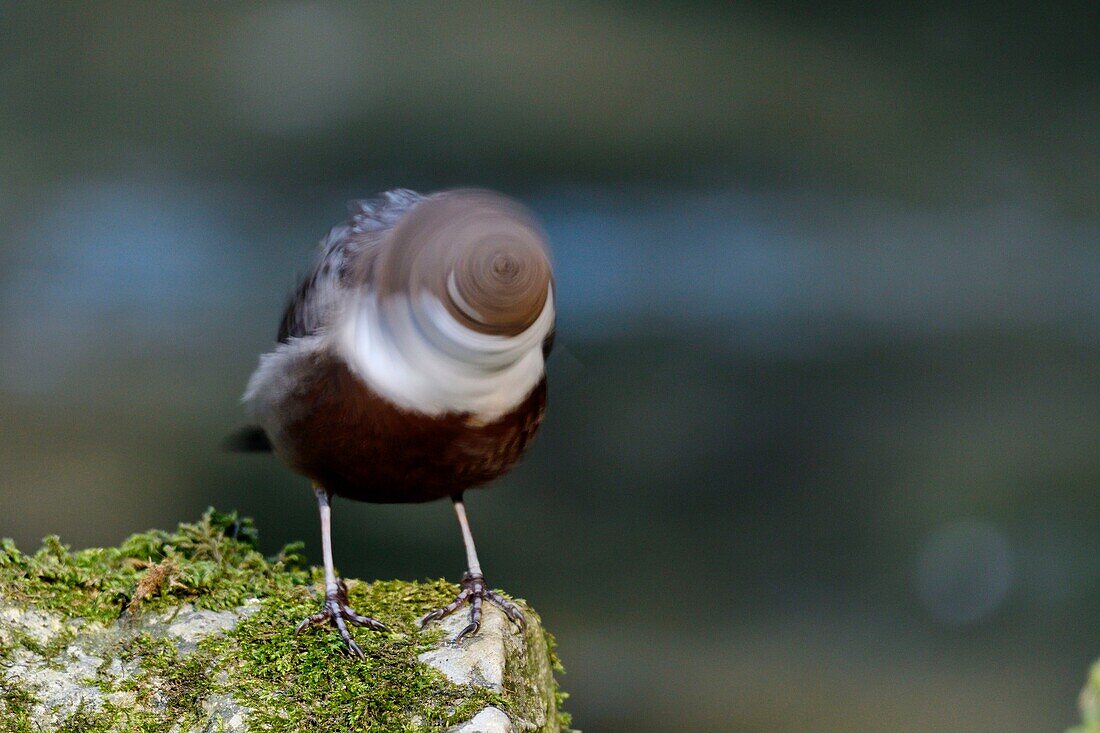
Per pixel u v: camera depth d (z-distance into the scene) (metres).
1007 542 12.92
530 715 4.85
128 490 12.97
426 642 4.78
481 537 12.58
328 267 4.59
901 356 18.31
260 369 4.83
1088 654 11.58
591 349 18.02
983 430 15.54
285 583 5.28
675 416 15.78
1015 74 25.69
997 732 10.33
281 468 13.59
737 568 12.63
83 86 22.62
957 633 11.68
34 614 4.73
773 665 11.04
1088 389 17.05
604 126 23.77
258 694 4.50
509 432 4.46
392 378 4.27
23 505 12.41
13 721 4.38
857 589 12.49
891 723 10.48
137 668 4.59
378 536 12.30
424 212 4.21
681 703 10.59
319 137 22.62
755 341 18.61
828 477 14.47
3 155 21.38
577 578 12.24
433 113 23.36
